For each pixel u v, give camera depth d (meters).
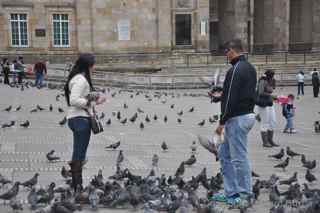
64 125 23.72
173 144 19.70
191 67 57.41
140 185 11.20
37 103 32.84
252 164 16.25
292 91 50.34
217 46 73.81
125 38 63.66
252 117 10.78
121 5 63.19
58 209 9.63
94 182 11.46
